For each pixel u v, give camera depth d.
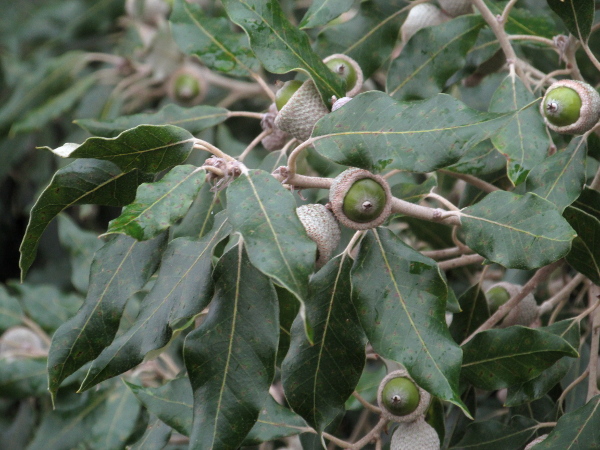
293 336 0.91
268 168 0.99
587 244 0.93
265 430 0.94
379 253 0.90
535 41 1.01
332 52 1.00
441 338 0.89
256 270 0.89
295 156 0.89
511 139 0.94
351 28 1.00
